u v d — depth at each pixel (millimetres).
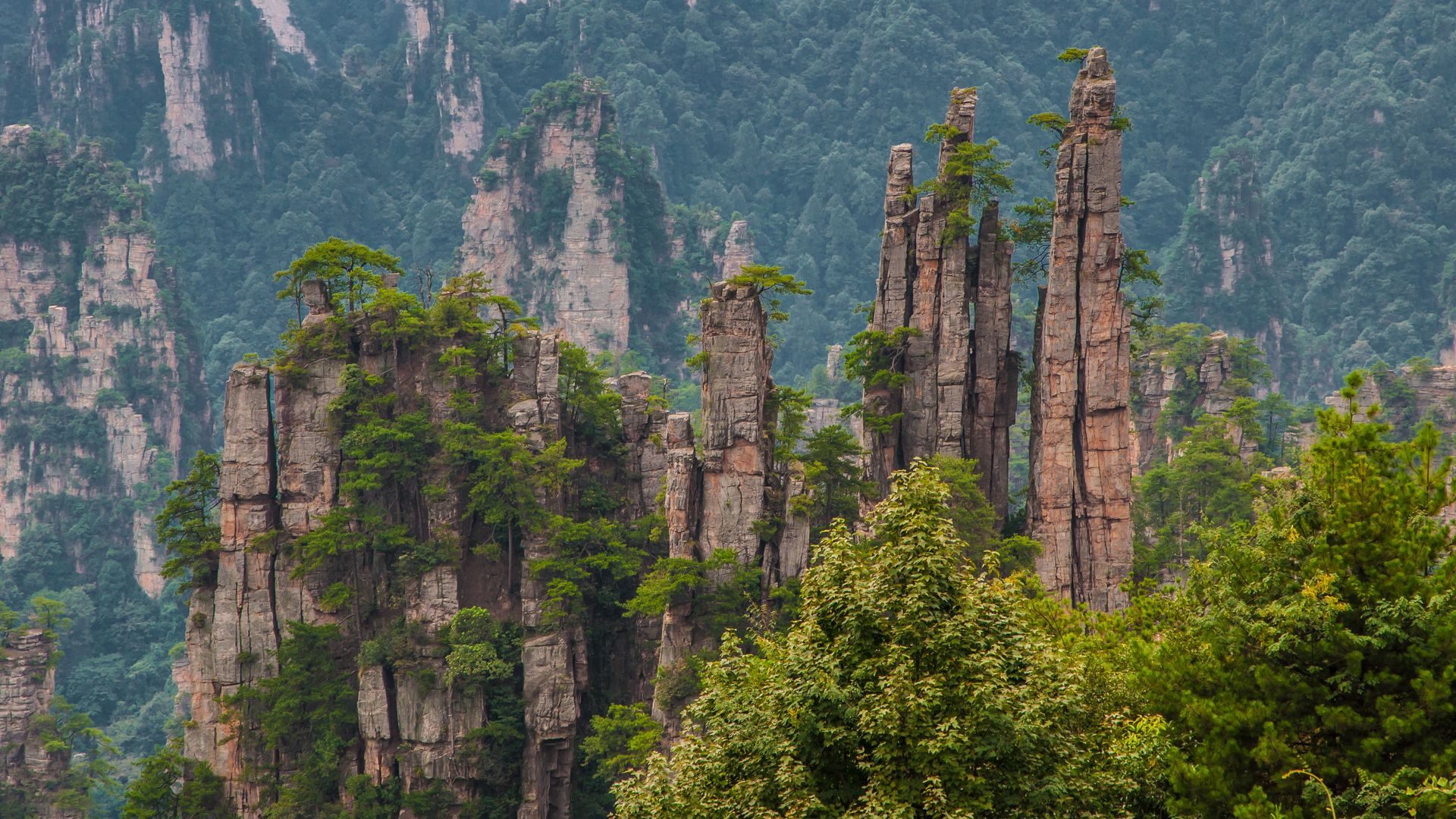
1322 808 99375
